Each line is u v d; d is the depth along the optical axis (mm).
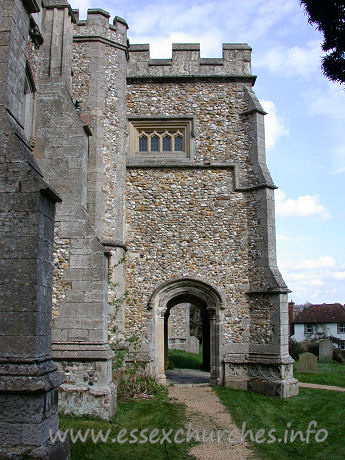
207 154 12609
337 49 5488
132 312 11750
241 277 11969
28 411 4812
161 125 12859
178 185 12422
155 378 11492
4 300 5059
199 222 12242
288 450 6664
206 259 12062
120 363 9836
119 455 5922
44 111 8734
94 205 10672
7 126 5402
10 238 5172
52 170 8555
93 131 10992
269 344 11297
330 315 31375
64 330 8102
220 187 12422
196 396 10516
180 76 12898
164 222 12227
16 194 5242
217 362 11773
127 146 12680
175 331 22031
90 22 11500
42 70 8883
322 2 5324
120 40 11875
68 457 5301
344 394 11148
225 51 13250
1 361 4914
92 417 7617
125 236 12109
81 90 11195
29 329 4992
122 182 11508
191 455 6332
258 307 11680
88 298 8156
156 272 11969
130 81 12969
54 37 9008
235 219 12250
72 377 7891
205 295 12055
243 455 6406
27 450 4691
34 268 5094
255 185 12180
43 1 8984
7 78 5523
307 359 15344
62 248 8336
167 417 8227
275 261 11797
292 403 10016
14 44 5746
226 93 12969
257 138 12445
